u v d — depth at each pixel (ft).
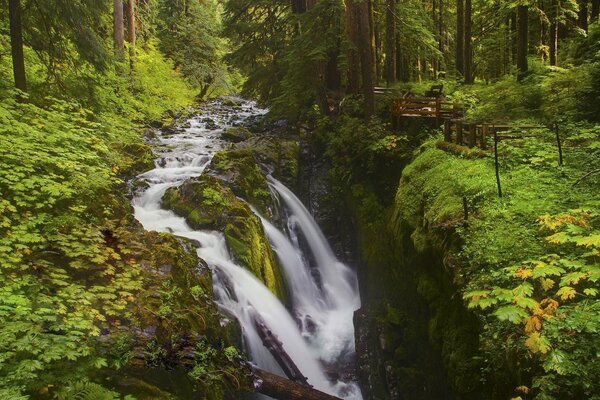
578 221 17.26
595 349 12.53
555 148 28.04
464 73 76.43
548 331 13.48
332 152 52.34
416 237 27.73
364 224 45.06
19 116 31.19
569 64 51.88
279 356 28.19
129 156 45.60
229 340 24.71
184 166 48.83
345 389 32.48
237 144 53.93
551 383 12.45
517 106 45.37
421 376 26.78
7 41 45.06
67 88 41.70
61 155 28.68
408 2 75.10
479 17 86.07
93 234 22.48
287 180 50.75
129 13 85.35
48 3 37.19
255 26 67.92
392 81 67.62
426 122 48.14
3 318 15.56
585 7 66.85
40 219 22.12
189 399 18.19
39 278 19.22
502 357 15.55
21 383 13.79
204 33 108.17
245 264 32.76
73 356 14.40
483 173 27.12
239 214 36.35
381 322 31.99
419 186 32.53
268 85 68.39
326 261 47.24
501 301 16.72
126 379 16.70
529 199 22.27
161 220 36.01
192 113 80.69
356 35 57.67
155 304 20.88
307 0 60.34
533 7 55.42
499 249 18.98
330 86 66.18
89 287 20.33
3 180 22.65
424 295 25.34
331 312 42.27
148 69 83.76
